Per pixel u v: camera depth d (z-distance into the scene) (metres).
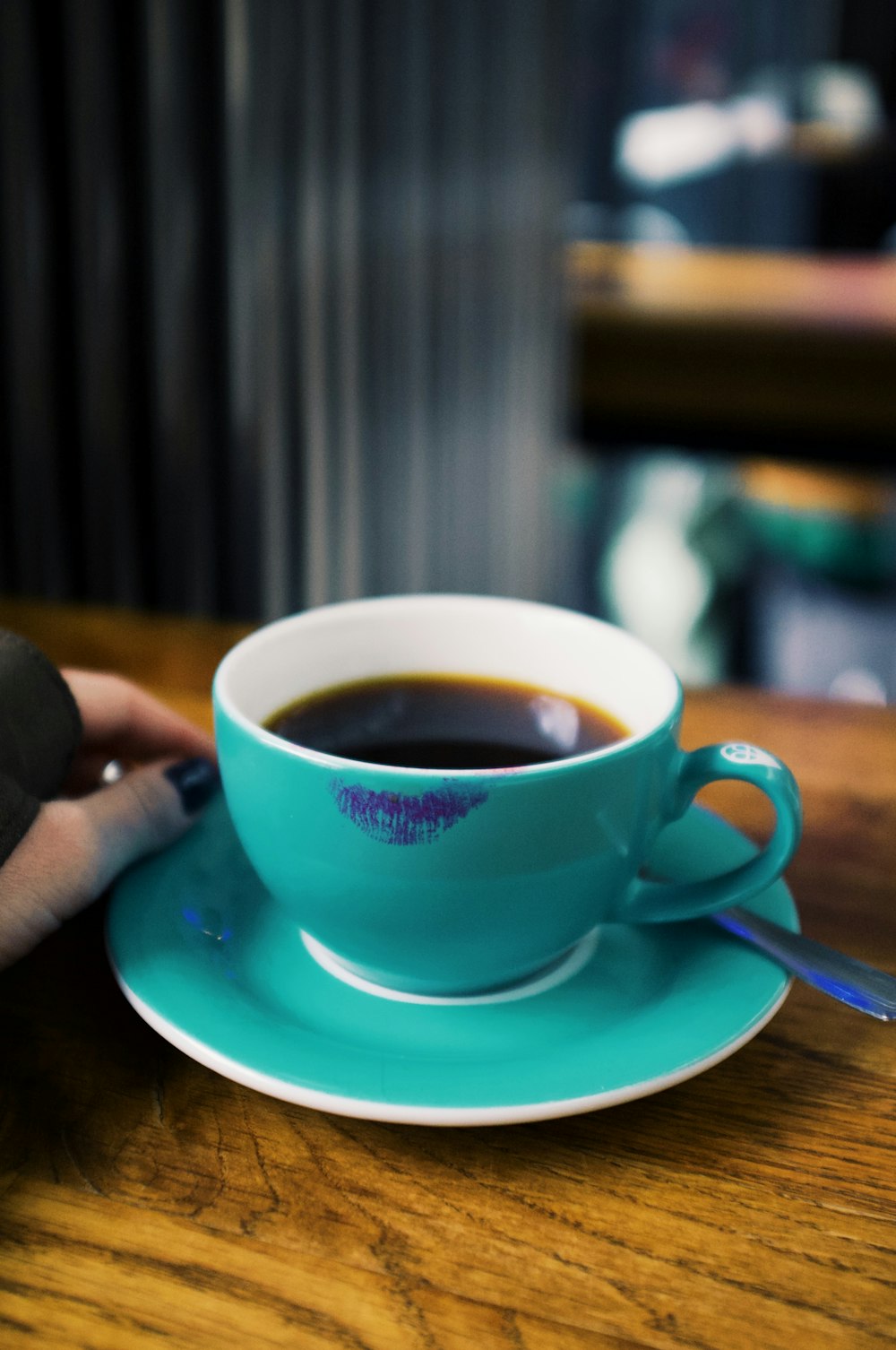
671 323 1.84
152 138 1.06
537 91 1.71
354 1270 0.36
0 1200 0.38
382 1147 0.39
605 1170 0.39
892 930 0.46
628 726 0.45
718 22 2.01
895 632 1.92
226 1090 0.41
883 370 1.76
